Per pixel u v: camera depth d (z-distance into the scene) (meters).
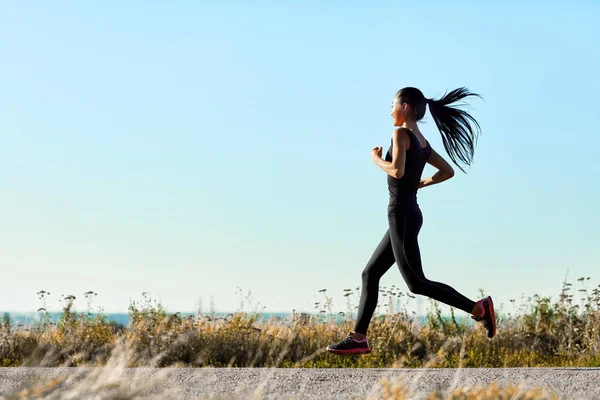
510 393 4.21
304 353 9.41
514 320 11.15
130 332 9.03
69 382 4.55
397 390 4.15
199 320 9.75
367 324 6.11
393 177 5.84
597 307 10.93
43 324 9.78
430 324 10.59
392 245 5.85
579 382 5.12
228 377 5.36
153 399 3.79
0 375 5.31
